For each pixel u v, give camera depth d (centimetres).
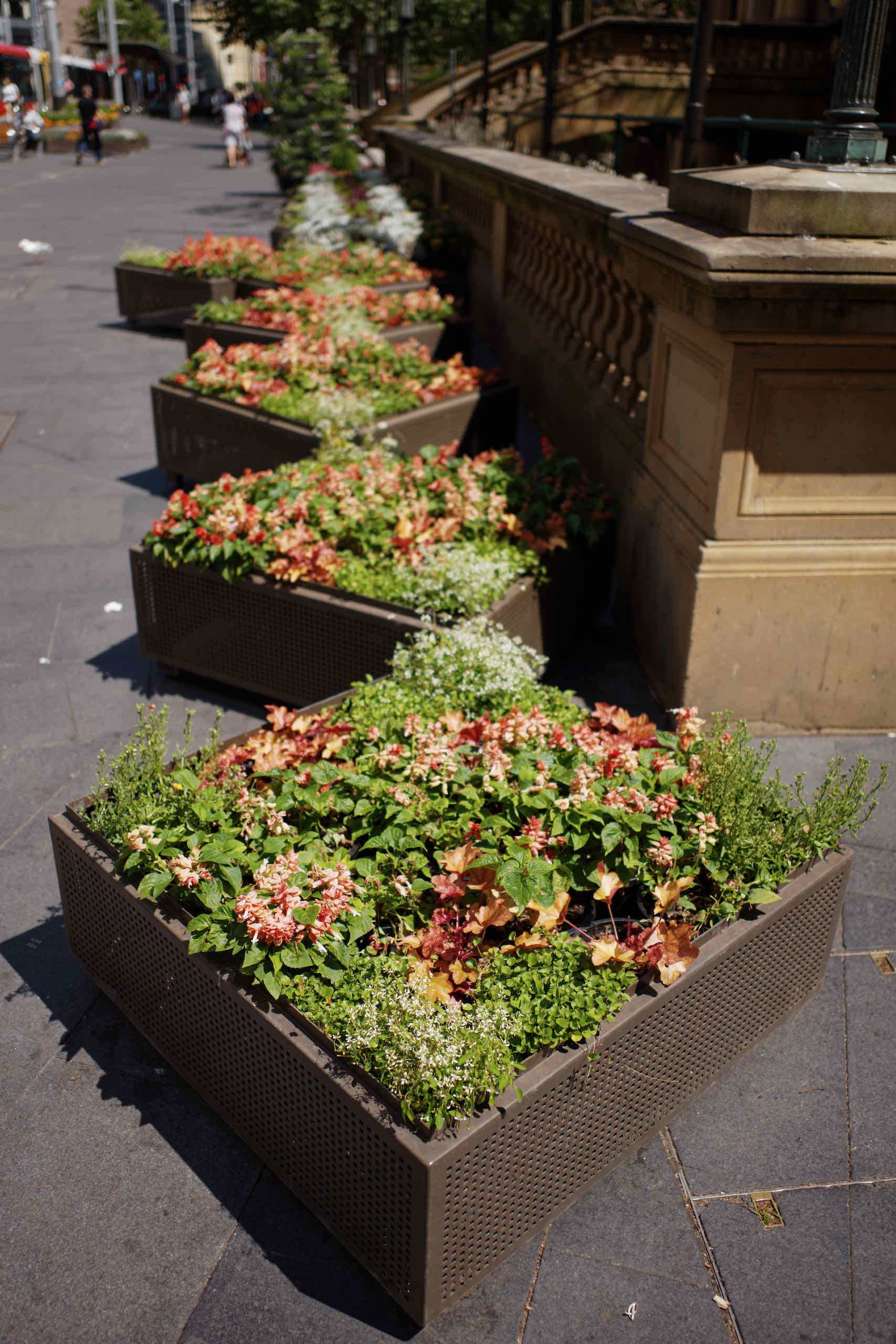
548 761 360
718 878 320
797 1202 296
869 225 424
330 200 1548
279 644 508
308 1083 267
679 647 504
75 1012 351
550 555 546
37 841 427
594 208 614
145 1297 267
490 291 1217
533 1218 280
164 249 1764
